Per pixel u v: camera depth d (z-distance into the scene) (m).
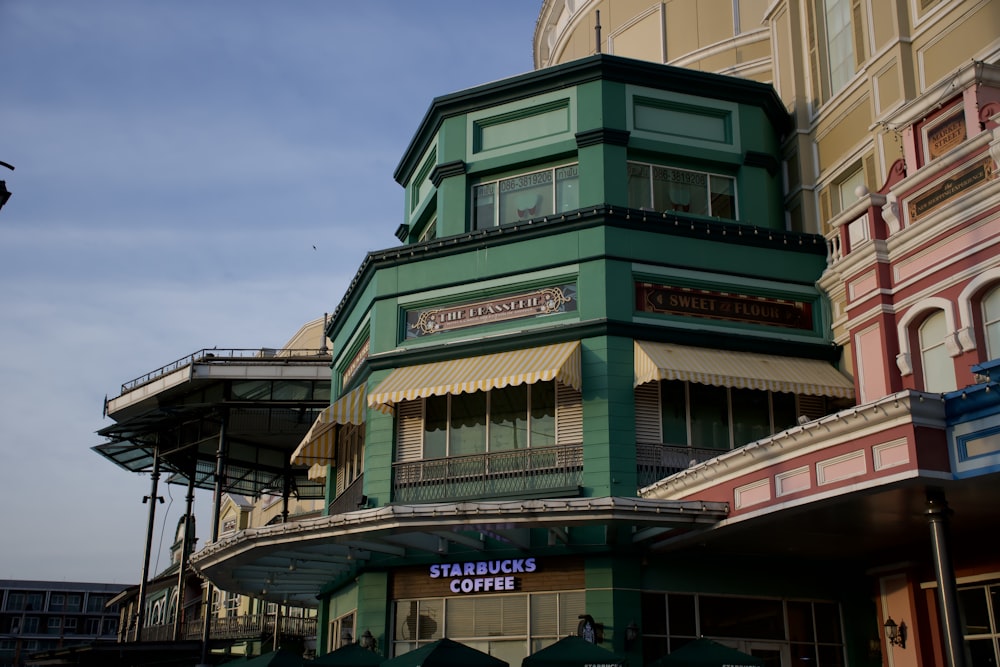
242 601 47.09
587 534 19.59
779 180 24.30
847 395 20.66
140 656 36.47
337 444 26.14
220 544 20.00
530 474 20.23
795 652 19.78
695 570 19.58
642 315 20.86
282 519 38.50
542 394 20.91
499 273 21.81
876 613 20.16
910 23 20.73
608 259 20.95
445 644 16.09
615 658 15.44
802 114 24.16
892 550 19.02
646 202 22.75
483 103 23.88
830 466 14.45
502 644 19.83
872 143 21.27
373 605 20.94
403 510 17.08
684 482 17.73
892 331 17.42
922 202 17.22
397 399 20.72
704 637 17.80
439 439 21.52
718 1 28.47
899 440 13.30
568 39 33.56
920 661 18.67
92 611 93.31
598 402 20.11
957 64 19.34
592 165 22.38
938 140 17.17
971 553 17.83
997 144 15.52
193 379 32.78
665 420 20.50
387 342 22.50
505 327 21.47
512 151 23.41
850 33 22.80
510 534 19.03
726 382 19.86
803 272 22.20
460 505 16.92
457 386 20.23
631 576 19.14
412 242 26.81
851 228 18.97
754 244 22.03
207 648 33.38
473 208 23.73
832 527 16.75
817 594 20.20
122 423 35.00
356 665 17.69
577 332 20.59
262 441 37.59
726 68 27.44
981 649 17.67
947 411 13.24
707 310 21.30
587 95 22.92
